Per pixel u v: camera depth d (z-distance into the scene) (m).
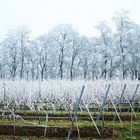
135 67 71.06
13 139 16.17
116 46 71.12
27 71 89.62
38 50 86.38
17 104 27.44
